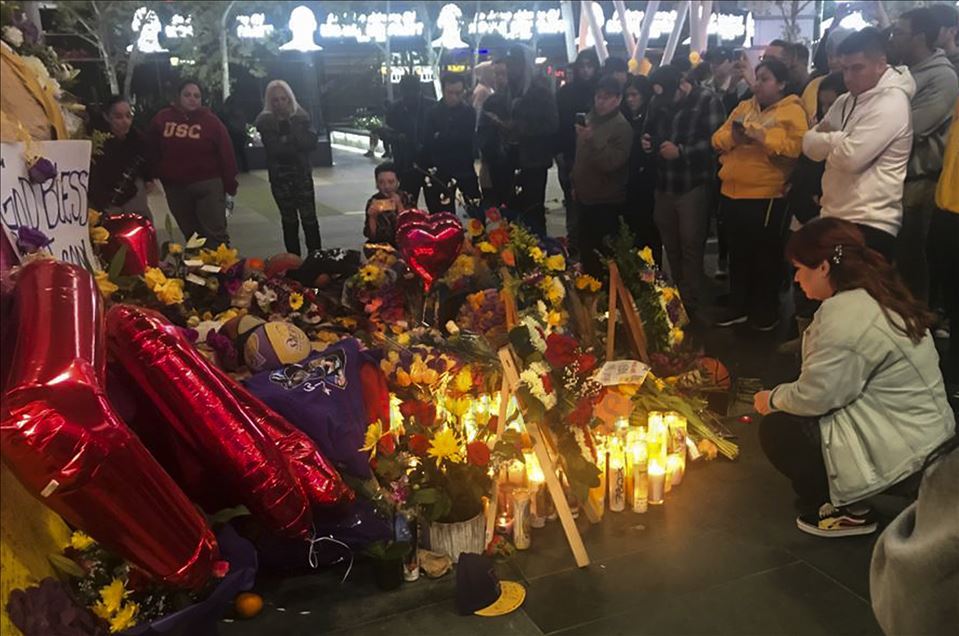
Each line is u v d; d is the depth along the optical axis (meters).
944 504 1.48
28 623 1.78
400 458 2.83
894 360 2.75
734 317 5.49
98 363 1.86
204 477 2.60
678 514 3.19
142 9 18.59
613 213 6.01
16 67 2.21
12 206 2.04
